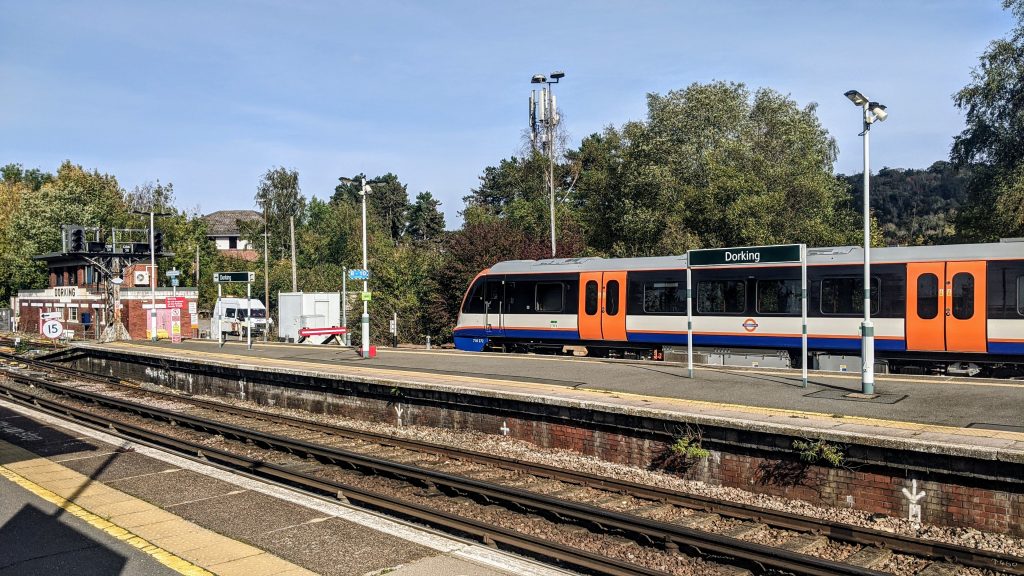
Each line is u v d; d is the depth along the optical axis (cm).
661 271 2258
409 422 1752
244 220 10269
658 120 4003
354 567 779
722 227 3584
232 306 5347
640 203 3897
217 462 1401
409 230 10650
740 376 1714
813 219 3747
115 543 851
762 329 2075
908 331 1875
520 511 1071
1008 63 3559
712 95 3941
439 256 4353
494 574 760
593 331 2380
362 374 1900
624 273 2323
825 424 1143
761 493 1164
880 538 905
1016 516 943
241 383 2289
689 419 1229
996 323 1778
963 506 983
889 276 1905
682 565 876
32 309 5628
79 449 1371
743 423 1164
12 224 6419
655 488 1120
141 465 1241
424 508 1015
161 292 4591
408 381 1738
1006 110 3566
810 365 2044
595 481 1190
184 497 1042
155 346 3195
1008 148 3566
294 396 2084
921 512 1015
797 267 2033
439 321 3709
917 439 1012
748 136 4022
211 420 1745
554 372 1873
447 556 809
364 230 2580
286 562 793
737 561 868
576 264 2450
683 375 1753
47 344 4028
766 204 3488
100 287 4719
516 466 1296
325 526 910
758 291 2088
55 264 5447
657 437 1298
